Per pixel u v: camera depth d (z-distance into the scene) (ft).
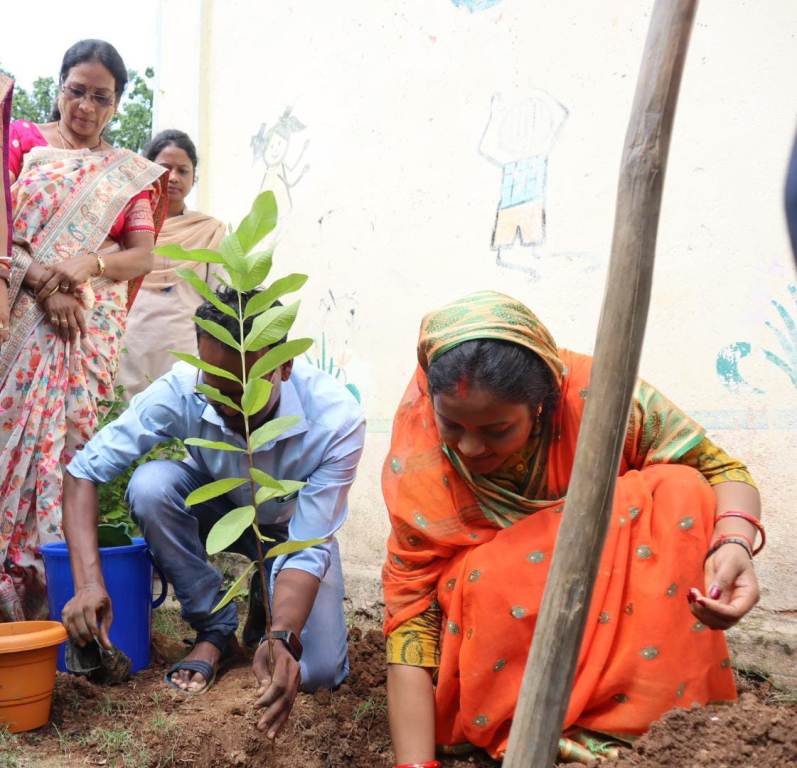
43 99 56.85
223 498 10.18
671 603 6.92
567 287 11.51
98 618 9.20
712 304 10.30
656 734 6.45
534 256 11.85
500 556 7.20
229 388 8.20
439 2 13.14
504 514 7.49
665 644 6.88
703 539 7.01
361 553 13.39
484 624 7.13
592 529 4.47
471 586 7.18
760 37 10.12
